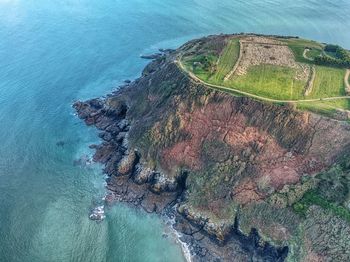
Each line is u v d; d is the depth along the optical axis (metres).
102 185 95.25
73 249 80.81
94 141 108.06
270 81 100.75
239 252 81.00
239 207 85.00
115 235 83.81
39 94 126.38
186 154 94.31
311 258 75.56
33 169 100.00
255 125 92.88
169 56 123.12
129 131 104.38
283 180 85.50
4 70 137.75
